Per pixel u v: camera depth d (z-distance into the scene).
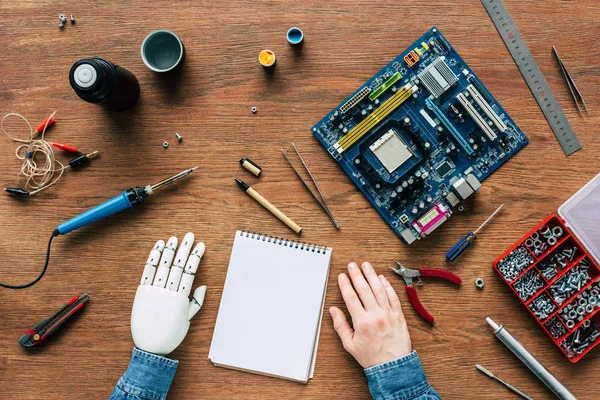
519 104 1.43
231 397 1.41
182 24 1.45
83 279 1.44
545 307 1.37
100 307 1.43
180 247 1.40
